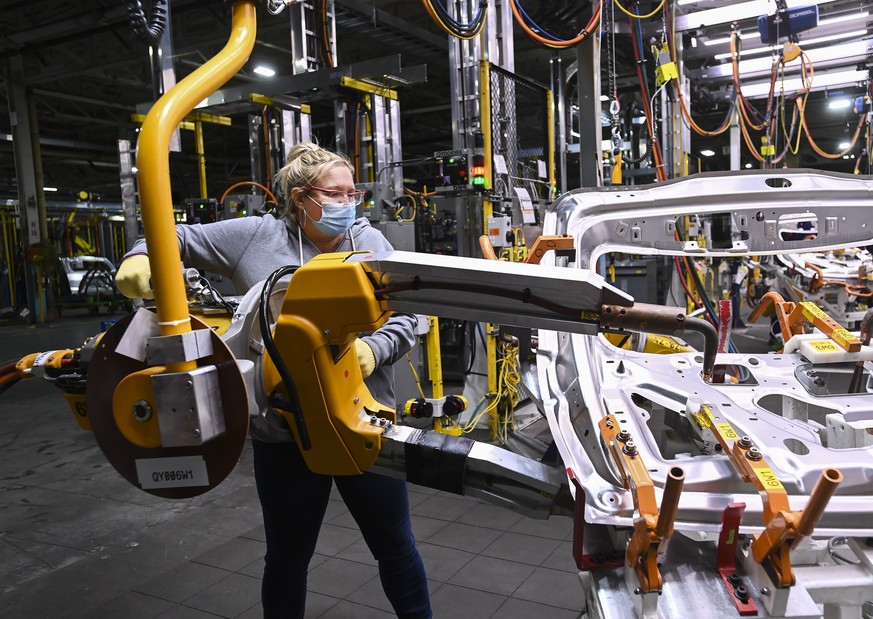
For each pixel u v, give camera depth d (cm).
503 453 123
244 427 106
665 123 746
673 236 210
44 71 991
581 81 494
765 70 766
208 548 304
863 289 577
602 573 124
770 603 111
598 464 135
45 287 1250
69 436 506
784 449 144
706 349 113
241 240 174
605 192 214
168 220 102
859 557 129
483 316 118
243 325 126
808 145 1458
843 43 755
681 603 115
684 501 124
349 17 704
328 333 118
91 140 1534
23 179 1088
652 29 645
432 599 249
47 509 360
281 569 173
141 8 165
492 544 295
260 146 623
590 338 170
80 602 258
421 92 1148
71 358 133
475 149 450
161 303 102
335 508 345
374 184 501
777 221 208
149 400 104
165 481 110
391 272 115
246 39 120
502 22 488
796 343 211
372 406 135
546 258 185
